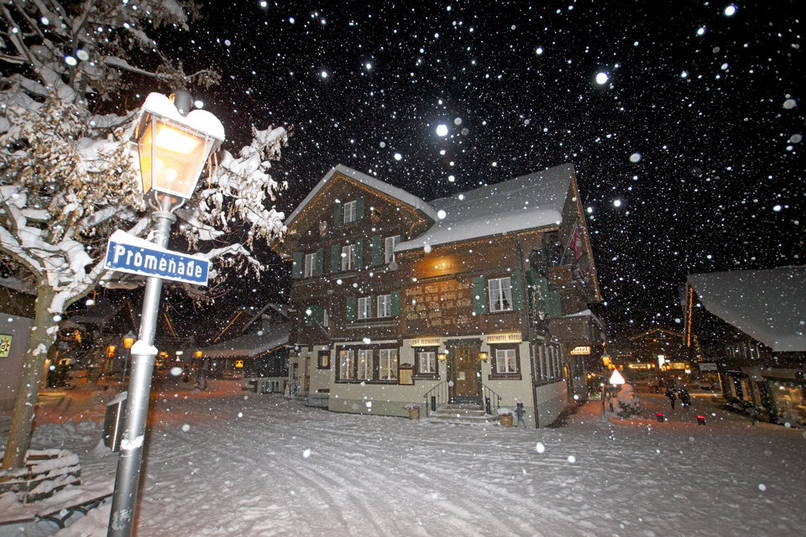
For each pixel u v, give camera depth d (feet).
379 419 54.24
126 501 8.02
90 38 22.57
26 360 19.95
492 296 56.59
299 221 77.36
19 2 20.25
